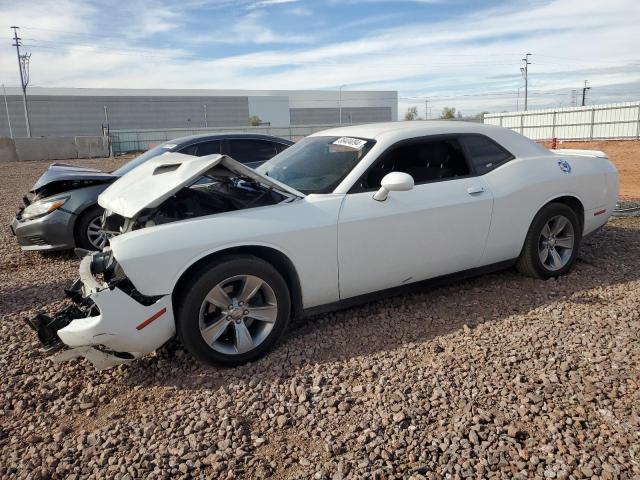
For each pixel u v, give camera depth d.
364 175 3.80
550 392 2.88
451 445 2.50
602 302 4.11
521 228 4.40
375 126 4.41
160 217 3.55
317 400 2.95
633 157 21.98
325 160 4.10
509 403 2.81
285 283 3.47
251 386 3.13
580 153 5.38
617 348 3.32
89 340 3.00
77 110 83.94
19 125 80.38
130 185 3.74
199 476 2.40
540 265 4.58
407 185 3.53
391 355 3.43
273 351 3.55
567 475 2.28
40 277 5.70
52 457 2.57
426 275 4.08
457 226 4.04
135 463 2.50
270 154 8.60
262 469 2.42
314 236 3.51
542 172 4.50
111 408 3.03
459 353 3.40
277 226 3.41
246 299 3.37
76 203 6.41
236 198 3.68
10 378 3.37
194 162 3.44
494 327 3.77
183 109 92.19
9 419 2.97
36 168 27.80
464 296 4.40
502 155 4.43
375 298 3.98
